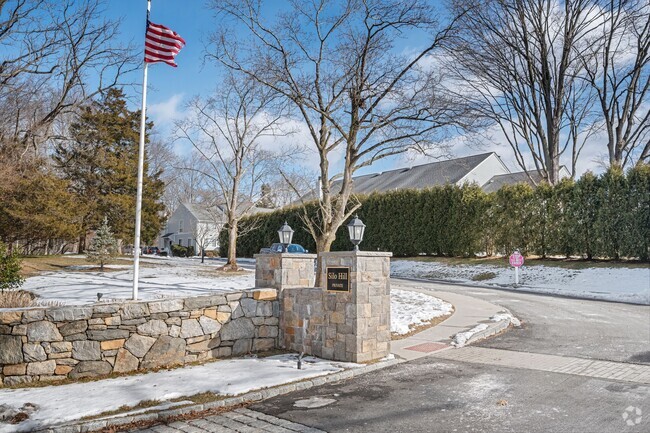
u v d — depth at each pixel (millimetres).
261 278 9945
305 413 5570
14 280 10102
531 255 26516
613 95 24469
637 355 8125
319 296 8547
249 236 45875
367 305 8023
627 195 21922
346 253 8070
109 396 6164
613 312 13562
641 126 23875
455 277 25641
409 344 9266
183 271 21734
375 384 6719
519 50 24156
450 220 29969
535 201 25906
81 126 32469
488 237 28203
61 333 7109
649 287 18047
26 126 27219
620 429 4723
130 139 34625
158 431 5105
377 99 13648
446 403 5738
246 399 6109
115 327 7504
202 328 8391
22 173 20859
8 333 6797
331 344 8258
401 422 5145
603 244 22453
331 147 14273
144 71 9773
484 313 12625
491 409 5457
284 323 9344
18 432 4980
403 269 29406
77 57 24125
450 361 7969
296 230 39781
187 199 60469
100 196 30906
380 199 34438
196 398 6105
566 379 6664
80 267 21656
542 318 12484
